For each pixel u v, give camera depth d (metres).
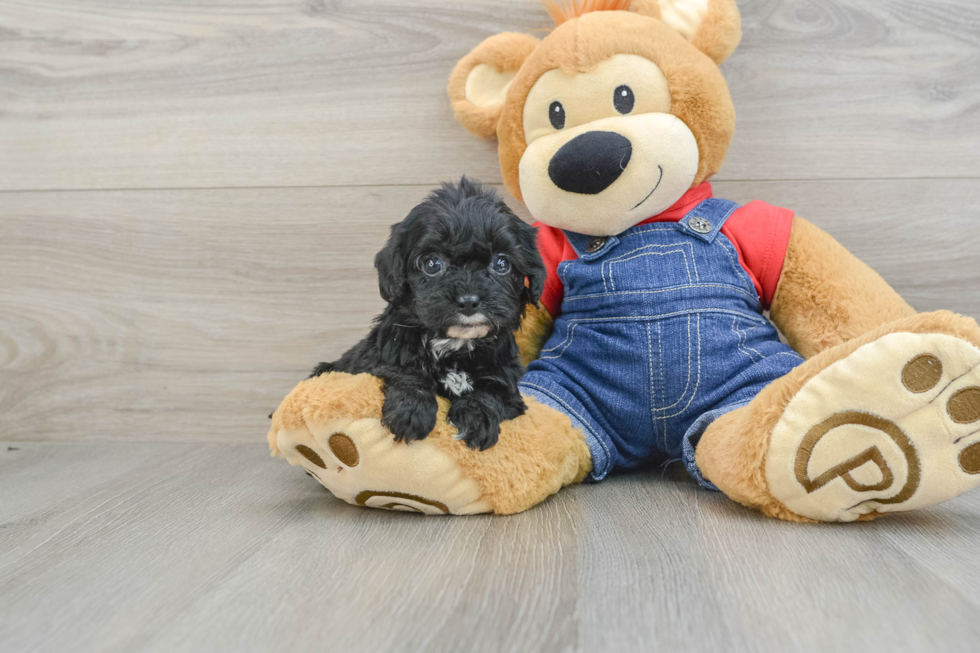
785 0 2.22
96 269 2.50
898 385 1.34
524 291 1.69
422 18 2.36
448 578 1.19
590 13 1.89
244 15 2.41
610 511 1.59
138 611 1.08
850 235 2.25
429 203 1.59
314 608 1.08
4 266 2.51
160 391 2.51
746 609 1.04
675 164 1.77
